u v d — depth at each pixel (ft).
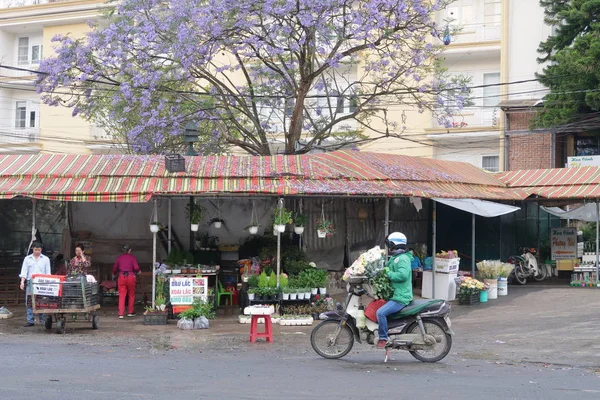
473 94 115.55
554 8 95.25
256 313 47.16
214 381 32.73
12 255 69.56
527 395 30.27
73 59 80.28
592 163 96.17
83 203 69.92
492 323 54.80
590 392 31.24
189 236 69.72
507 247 80.18
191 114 83.15
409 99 103.19
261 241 68.85
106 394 29.09
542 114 96.84
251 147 87.20
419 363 39.06
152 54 79.71
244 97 89.04
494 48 112.06
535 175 79.87
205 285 58.03
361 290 39.32
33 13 129.80
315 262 70.38
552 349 44.14
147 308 56.95
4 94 133.90
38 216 69.82
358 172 65.26
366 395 29.76
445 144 117.19
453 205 63.93
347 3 76.28
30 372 34.58
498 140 113.91
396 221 74.38
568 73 90.58
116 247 69.92
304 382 32.83
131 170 62.49
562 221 89.92
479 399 29.22
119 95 79.97
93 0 126.62
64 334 50.83
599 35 88.28
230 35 76.07
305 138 113.19
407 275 38.40
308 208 70.38
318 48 80.02
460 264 79.41
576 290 70.08
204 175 61.98
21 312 63.77
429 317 38.88
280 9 71.72
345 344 40.34
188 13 75.25
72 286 51.08
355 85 106.73
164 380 32.73
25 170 62.28
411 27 78.48
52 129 132.36
